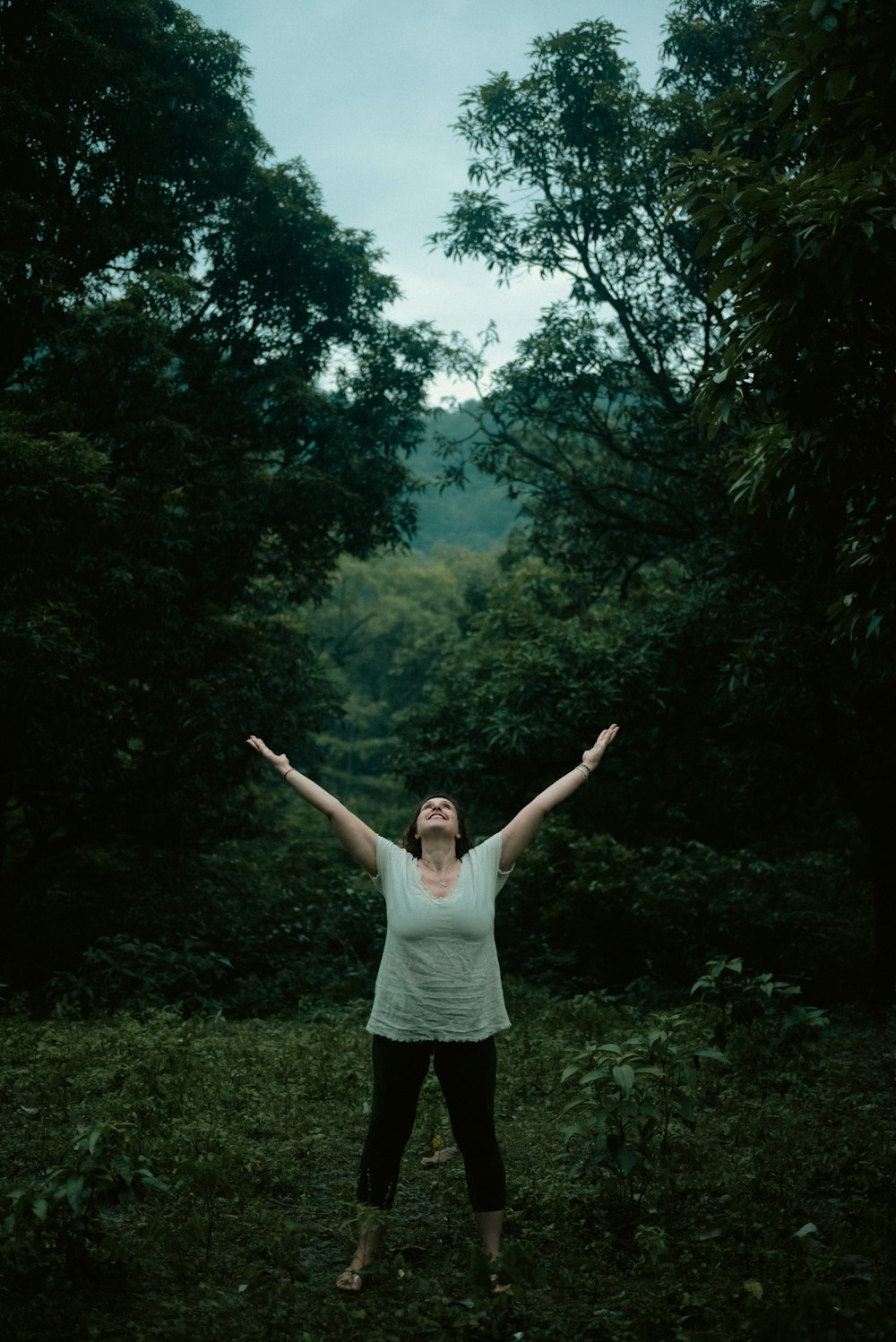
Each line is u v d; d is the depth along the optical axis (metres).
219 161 14.46
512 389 14.62
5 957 13.59
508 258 14.09
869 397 5.37
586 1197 4.29
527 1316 3.32
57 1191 3.45
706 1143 5.14
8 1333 2.98
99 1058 6.73
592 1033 8.02
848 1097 6.03
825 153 4.96
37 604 11.05
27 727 11.90
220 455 14.17
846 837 19.98
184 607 14.28
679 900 14.63
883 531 5.83
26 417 11.88
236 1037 8.18
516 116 13.52
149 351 12.48
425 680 53.69
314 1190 4.64
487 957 3.66
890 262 4.29
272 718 14.24
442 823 3.76
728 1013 6.80
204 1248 3.88
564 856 16.12
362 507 14.63
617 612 15.15
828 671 11.20
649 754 15.22
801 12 4.55
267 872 18.69
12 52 13.11
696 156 4.93
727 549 11.98
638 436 14.52
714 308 12.91
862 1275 3.56
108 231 13.55
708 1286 3.50
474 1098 3.60
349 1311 3.30
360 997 12.21
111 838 15.89
